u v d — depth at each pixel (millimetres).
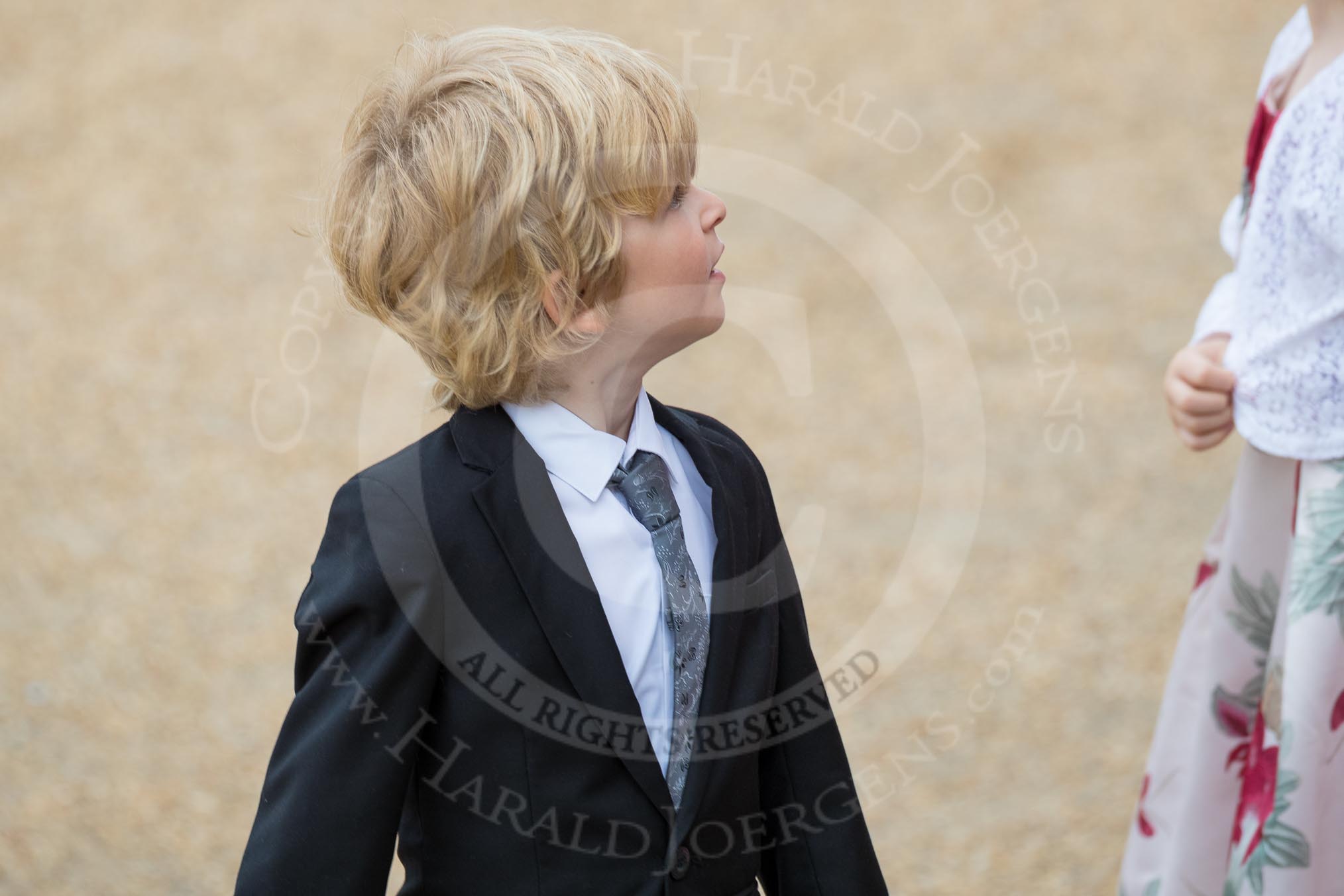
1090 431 15648
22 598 13484
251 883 4176
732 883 4652
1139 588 12781
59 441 16625
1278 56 5930
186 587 13633
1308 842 5359
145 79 26891
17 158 24406
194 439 16516
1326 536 5285
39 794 10594
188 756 11102
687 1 27984
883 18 27734
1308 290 5324
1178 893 6227
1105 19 27828
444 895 4523
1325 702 5293
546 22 4879
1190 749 6293
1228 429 6051
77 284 20531
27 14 29562
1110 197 21453
